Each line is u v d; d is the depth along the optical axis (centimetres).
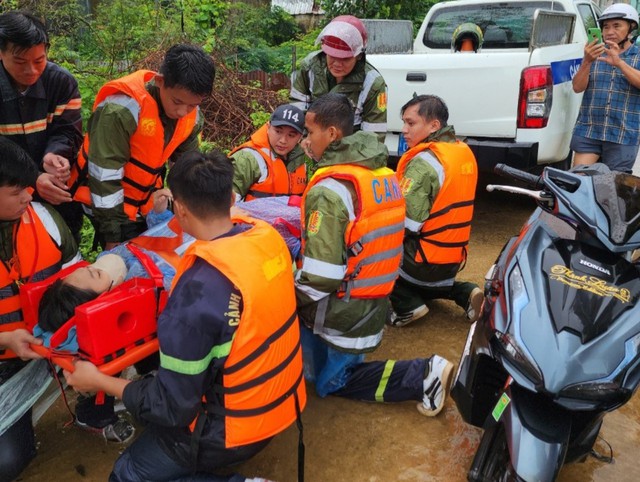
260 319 190
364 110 418
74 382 204
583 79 488
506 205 629
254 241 196
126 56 718
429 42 695
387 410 305
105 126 273
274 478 260
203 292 186
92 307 196
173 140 302
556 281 223
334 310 261
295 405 214
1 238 230
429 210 342
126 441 280
